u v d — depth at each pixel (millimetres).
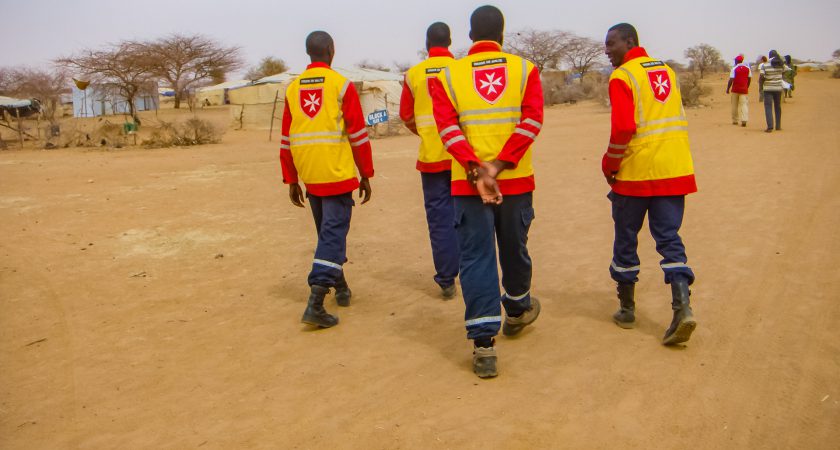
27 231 8125
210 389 3709
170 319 4910
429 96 4984
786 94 26359
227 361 4105
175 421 3346
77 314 5062
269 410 3426
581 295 5074
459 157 3574
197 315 4988
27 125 34562
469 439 3041
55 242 7500
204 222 8484
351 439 3092
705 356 3857
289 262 6453
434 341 4332
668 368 3721
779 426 3076
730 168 10273
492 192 3500
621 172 4176
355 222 8250
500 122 3705
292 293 5484
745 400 3322
